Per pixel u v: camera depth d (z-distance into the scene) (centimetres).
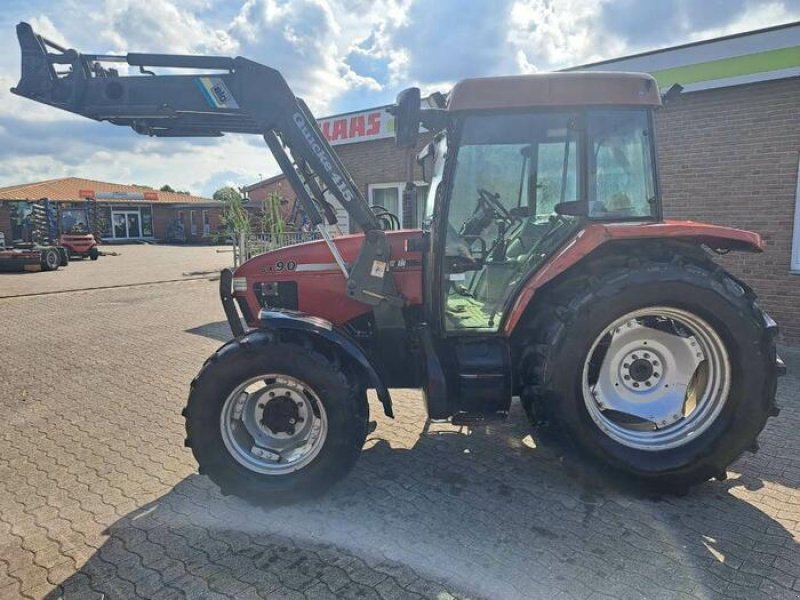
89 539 286
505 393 322
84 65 338
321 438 309
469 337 340
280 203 1484
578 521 292
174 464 372
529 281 326
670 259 317
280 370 304
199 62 334
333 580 249
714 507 304
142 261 2136
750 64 621
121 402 498
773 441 384
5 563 268
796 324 635
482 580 247
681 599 232
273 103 337
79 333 801
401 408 462
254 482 310
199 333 799
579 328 303
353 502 315
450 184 334
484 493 322
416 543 275
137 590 246
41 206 2741
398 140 310
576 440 310
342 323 375
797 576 246
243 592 243
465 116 325
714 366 311
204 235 3644
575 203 324
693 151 678
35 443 408
